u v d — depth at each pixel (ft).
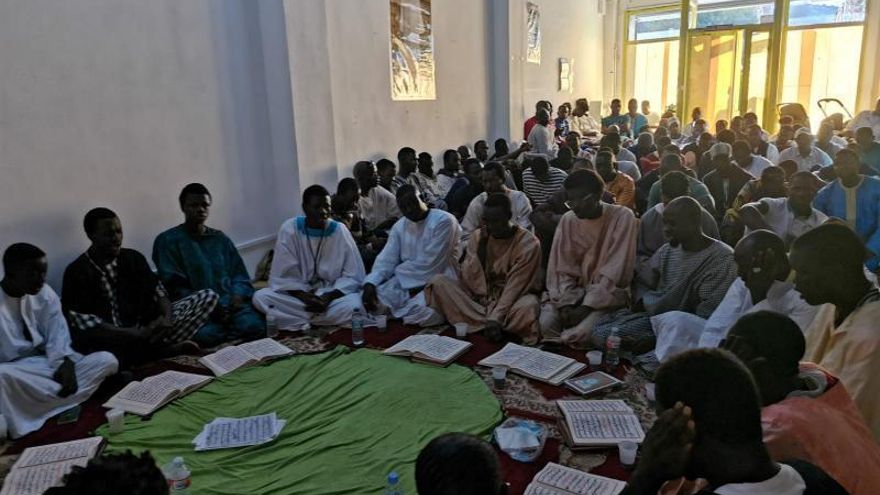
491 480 4.36
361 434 10.25
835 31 46.09
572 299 14.06
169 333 13.96
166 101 16.37
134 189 15.70
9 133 13.08
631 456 8.91
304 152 19.74
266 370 12.75
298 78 19.25
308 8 19.42
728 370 4.22
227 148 18.28
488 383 11.93
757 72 48.52
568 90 46.75
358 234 19.48
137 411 11.05
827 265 7.05
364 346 14.15
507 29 33.88
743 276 9.29
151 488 4.14
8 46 12.96
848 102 46.65
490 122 34.88
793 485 4.08
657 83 55.06
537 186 22.26
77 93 14.29
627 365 12.48
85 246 14.67
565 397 11.29
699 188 18.25
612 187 21.90
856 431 5.35
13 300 11.70
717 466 4.10
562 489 8.27
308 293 15.79
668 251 13.03
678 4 52.06
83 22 14.33
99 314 13.30
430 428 10.38
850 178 15.84
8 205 13.16
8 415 10.70
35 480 8.91
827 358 7.22
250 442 9.99
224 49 17.97
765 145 29.22
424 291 15.35
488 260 15.05
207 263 15.44
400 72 26.07
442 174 26.71
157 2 15.99
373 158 24.79
